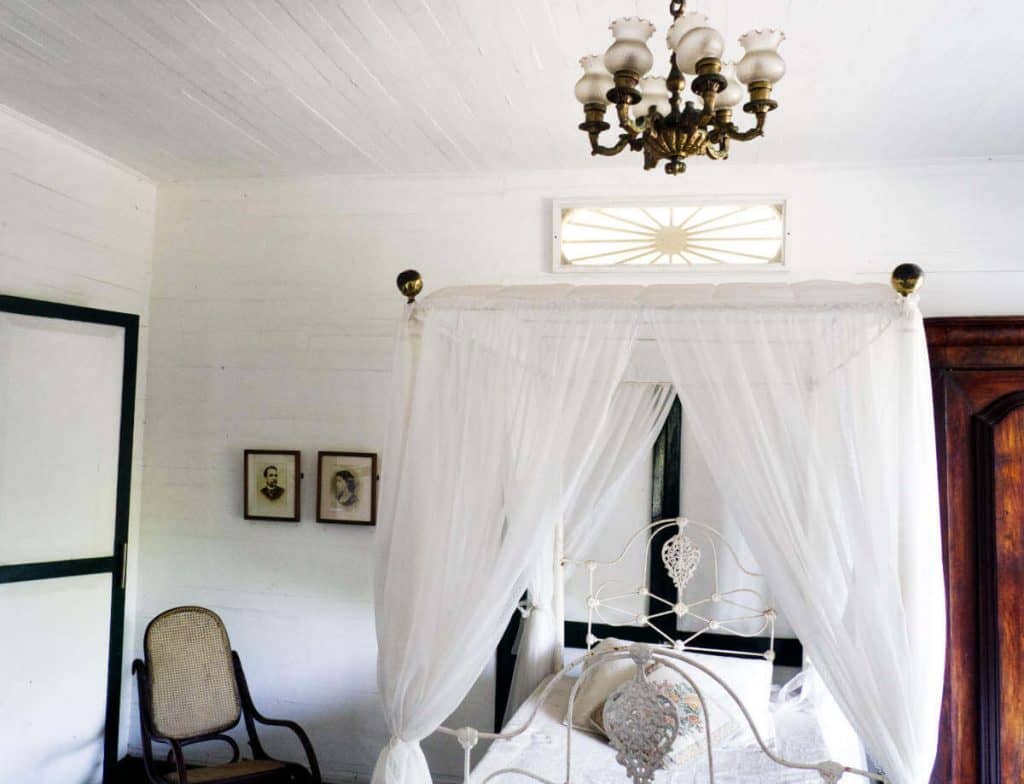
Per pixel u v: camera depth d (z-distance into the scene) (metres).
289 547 3.84
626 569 3.62
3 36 2.51
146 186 3.98
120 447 3.56
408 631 2.45
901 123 3.00
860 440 2.21
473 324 2.51
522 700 3.45
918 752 2.09
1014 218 3.31
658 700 2.25
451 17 2.32
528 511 2.35
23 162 3.22
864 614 2.14
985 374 3.12
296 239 3.90
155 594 3.96
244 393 3.92
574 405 2.38
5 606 3.15
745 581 3.53
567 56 2.54
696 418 2.31
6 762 3.15
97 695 3.48
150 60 2.65
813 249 3.45
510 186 3.70
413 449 2.51
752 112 1.60
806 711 3.25
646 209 3.58
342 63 2.63
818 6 2.20
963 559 3.09
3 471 3.15
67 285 3.48
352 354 3.81
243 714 3.66
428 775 2.48
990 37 2.36
